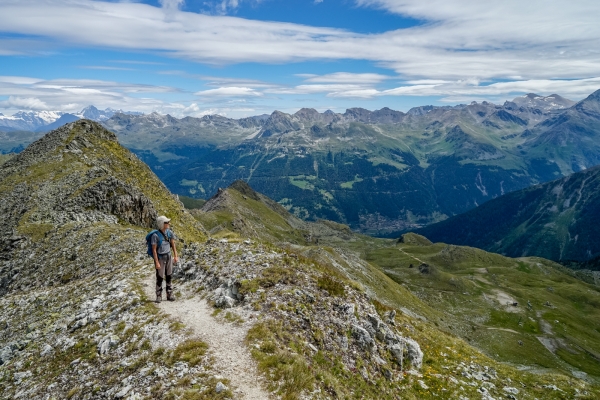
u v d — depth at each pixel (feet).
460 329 426.10
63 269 134.82
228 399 38.14
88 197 206.39
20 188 225.97
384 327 74.59
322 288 73.15
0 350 68.80
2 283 151.23
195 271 80.94
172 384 41.22
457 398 68.08
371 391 54.95
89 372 50.34
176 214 268.41
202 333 52.80
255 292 64.85
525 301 653.71
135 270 95.55
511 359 380.78
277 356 45.93
